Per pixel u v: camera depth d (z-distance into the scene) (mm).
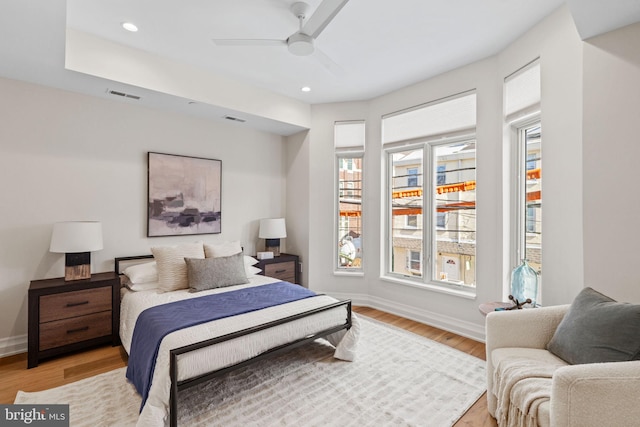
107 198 3223
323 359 2635
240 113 3691
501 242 2910
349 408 1979
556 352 1669
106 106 3221
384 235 4105
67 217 3006
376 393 2146
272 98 3932
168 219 3600
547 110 2355
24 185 2807
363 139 4223
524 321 1870
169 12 2340
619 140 1808
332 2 1799
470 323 3193
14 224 2766
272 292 2857
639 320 1402
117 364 2535
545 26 2387
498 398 1659
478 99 3111
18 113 2779
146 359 1938
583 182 1938
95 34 2652
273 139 4613
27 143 2818
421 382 2289
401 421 1860
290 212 4656
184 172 3723
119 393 2113
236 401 2045
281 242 4746
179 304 2482
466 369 2488
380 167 4059
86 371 2424
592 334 1500
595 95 1893
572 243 2125
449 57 3055
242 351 1996
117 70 2787
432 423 1847
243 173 4293
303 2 2219
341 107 4273
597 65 1887
